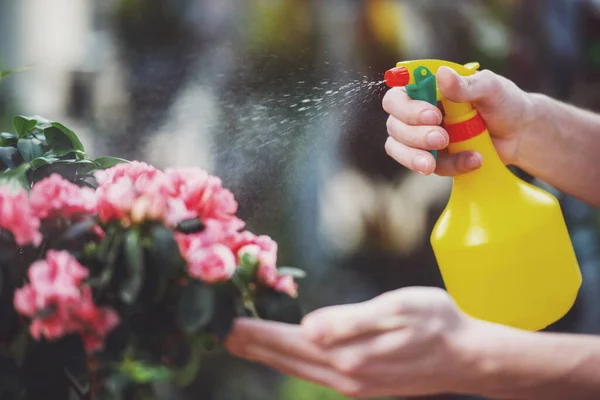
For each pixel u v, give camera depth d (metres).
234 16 2.60
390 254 2.94
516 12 3.03
